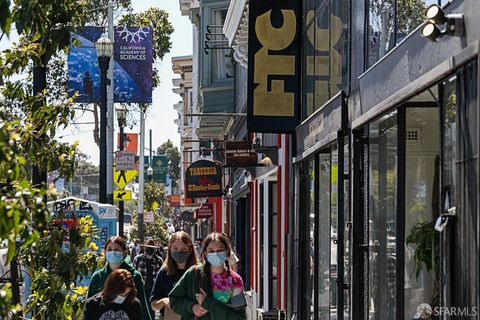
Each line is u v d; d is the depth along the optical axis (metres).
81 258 10.18
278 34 20.56
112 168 32.56
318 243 18.31
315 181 18.39
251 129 20.48
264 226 29.67
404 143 11.87
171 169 151.00
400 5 11.94
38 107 9.79
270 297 29.27
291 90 20.56
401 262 12.05
